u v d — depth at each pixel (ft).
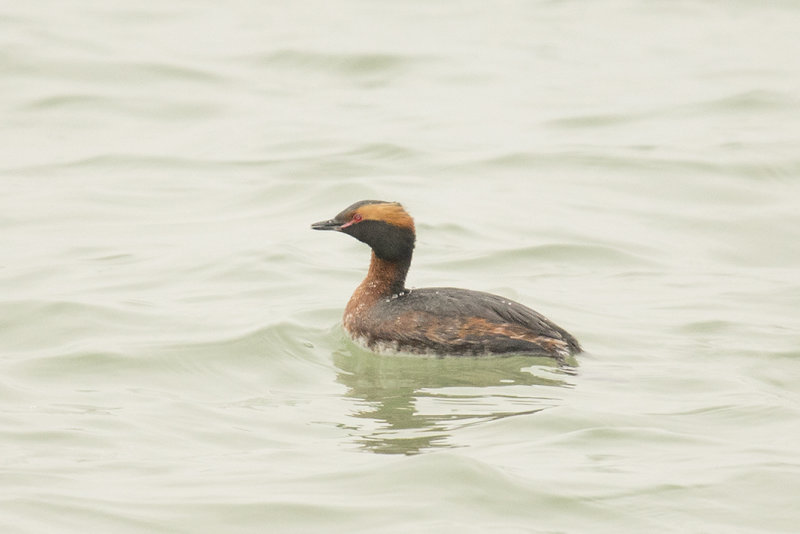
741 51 98.73
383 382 46.14
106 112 85.66
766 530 34.22
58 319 51.67
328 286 57.06
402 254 50.90
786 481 36.65
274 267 59.11
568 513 34.94
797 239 64.95
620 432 40.24
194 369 47.06
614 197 70.90
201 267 59.06
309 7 111.04
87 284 56.49
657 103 86.89
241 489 36.09
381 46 98.99
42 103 86.43
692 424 41.14
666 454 38.65
